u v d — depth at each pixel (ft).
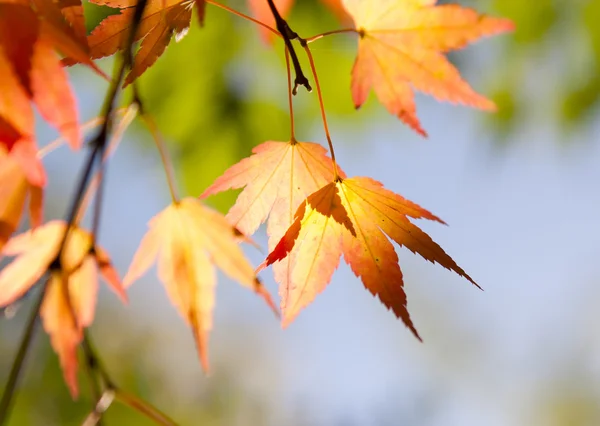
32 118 1.76
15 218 1.84
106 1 1.81
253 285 1.95
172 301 1.97
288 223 1.86
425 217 1.83
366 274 1.82
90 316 1.94
